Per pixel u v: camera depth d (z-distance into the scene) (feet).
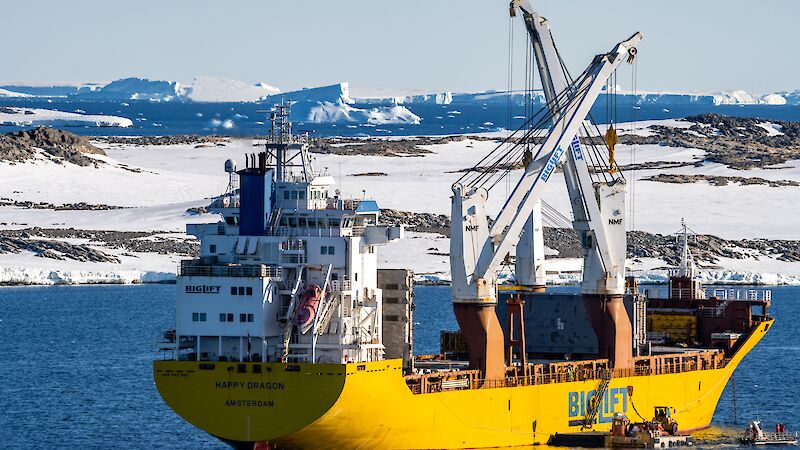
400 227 610.65
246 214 607.78
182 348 591.78
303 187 611.88
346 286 596.29
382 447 606.14
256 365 575.79
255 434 579.48
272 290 586.04
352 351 595.47
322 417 571.69
